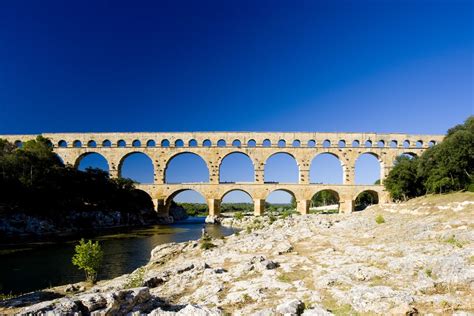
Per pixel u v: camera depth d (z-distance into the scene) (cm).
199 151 10612
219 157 10588
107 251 4950
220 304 1664
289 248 3189
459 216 3669
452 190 6812
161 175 10575
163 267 3331
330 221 5659
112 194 9900
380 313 1357
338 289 1738
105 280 3080
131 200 10719
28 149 8669
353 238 3506
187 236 6819
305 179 10450
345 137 10650
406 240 2878
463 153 6562
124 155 10731
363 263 2267
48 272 3525
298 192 10338
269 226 6481
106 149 10694
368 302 1468
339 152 10594
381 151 10656
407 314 1302
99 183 9694
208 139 10662
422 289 1572
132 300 1549
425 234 2864
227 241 4656
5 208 6725
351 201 10288
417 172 8169
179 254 4006
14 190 6962
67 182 8600
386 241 3041
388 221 4434
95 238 6469
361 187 10369
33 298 2205
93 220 8662
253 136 10638
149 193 10506
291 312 1384
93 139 10775
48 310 1359
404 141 10738
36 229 6906
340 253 2780
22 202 7156
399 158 9800
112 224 9250
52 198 7938
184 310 1390
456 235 2583
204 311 1363
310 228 4816
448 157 6831
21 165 7512
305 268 2334
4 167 7088
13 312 1858
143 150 10700
